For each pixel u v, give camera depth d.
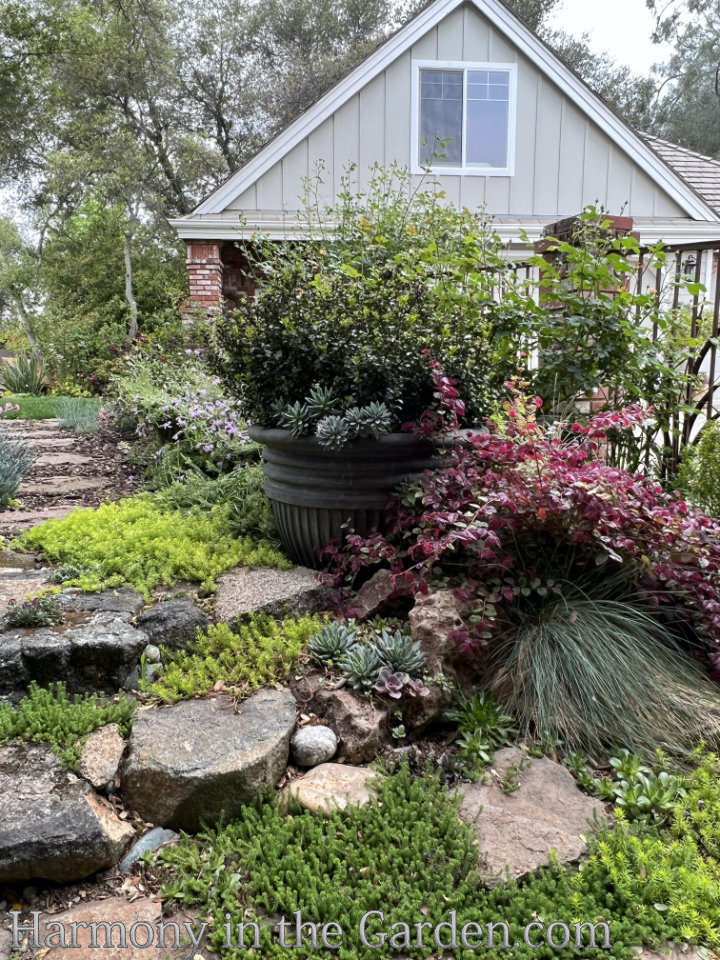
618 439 3.68
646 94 22.06
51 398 9.87
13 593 2.82
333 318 2.92
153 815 1.88
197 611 2.69
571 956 1.51
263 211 8.67
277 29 19.88
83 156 15.12
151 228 16.08
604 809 1.99
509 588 2.53
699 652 2.61
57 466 5.57
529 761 2.15
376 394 2.96
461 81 8.81
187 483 4.45
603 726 2.24
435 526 2.65
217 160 17.34
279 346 3.01
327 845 1.78
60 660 2.28
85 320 13.26
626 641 2.42
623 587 2.72
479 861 1.75
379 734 2.17
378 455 2.94
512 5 20.53
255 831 1.86
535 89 8.89
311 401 2.89
